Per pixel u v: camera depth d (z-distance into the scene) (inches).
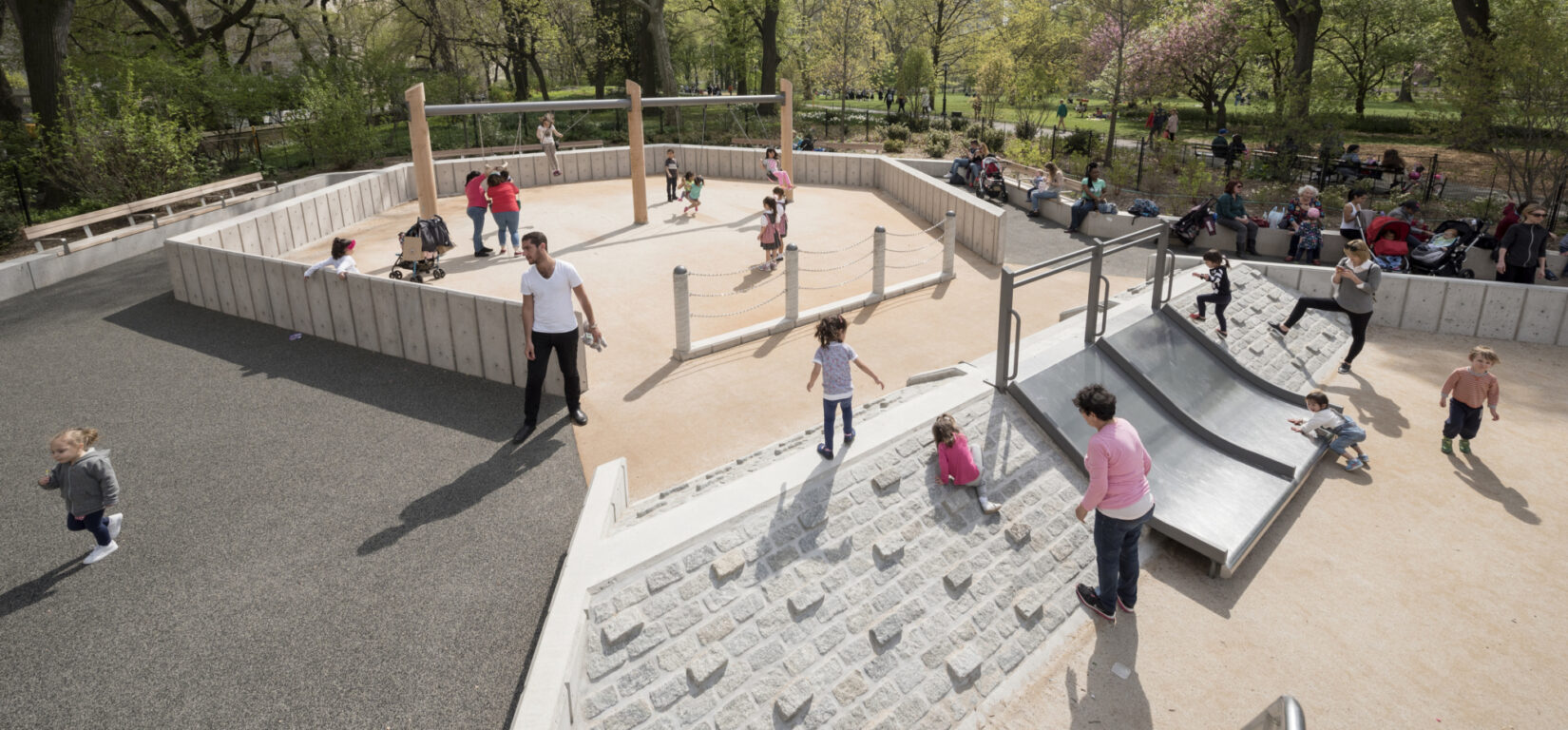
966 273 572.1
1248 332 427.5
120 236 592.7
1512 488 307.9
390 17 1652.3
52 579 237.1
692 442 327.3
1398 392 396.2
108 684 198.1
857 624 212.5
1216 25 1478.8
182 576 238.4
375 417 342.3
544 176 900.0
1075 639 229.1
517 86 1690.5
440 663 205.6
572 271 319.3
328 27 1493.6
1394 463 327.6
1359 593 250.1
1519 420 363.6
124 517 267.9
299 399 358.9
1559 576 257.4
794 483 240.7
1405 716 204.2
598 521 229.8
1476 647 227.6
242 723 187.0
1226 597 247.9
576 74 2206.0
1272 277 500.7
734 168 967.6
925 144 1190.9
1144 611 240.8
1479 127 706.2
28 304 490.3
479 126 1051.9
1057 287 536.7
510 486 290.2
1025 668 218.4
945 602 224.8
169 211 658.8
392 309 397.7
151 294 508.4
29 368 391.9
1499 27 736.3
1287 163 879.1
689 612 202.4
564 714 169.8
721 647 198.4
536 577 239.3
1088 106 2190.0
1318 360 430.9
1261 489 289.9
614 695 184.5
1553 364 427.8
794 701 192.1
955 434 250.1
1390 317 489.4
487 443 321.7
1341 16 1379.2
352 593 231.3
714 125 1432.1
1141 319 365.7
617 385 380.8
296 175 976.3
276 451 313.1
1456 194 815.1
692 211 759.7
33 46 744.3
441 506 276.4
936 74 1689.2
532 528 263.7
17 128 794.8
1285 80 951.6
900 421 273.3
